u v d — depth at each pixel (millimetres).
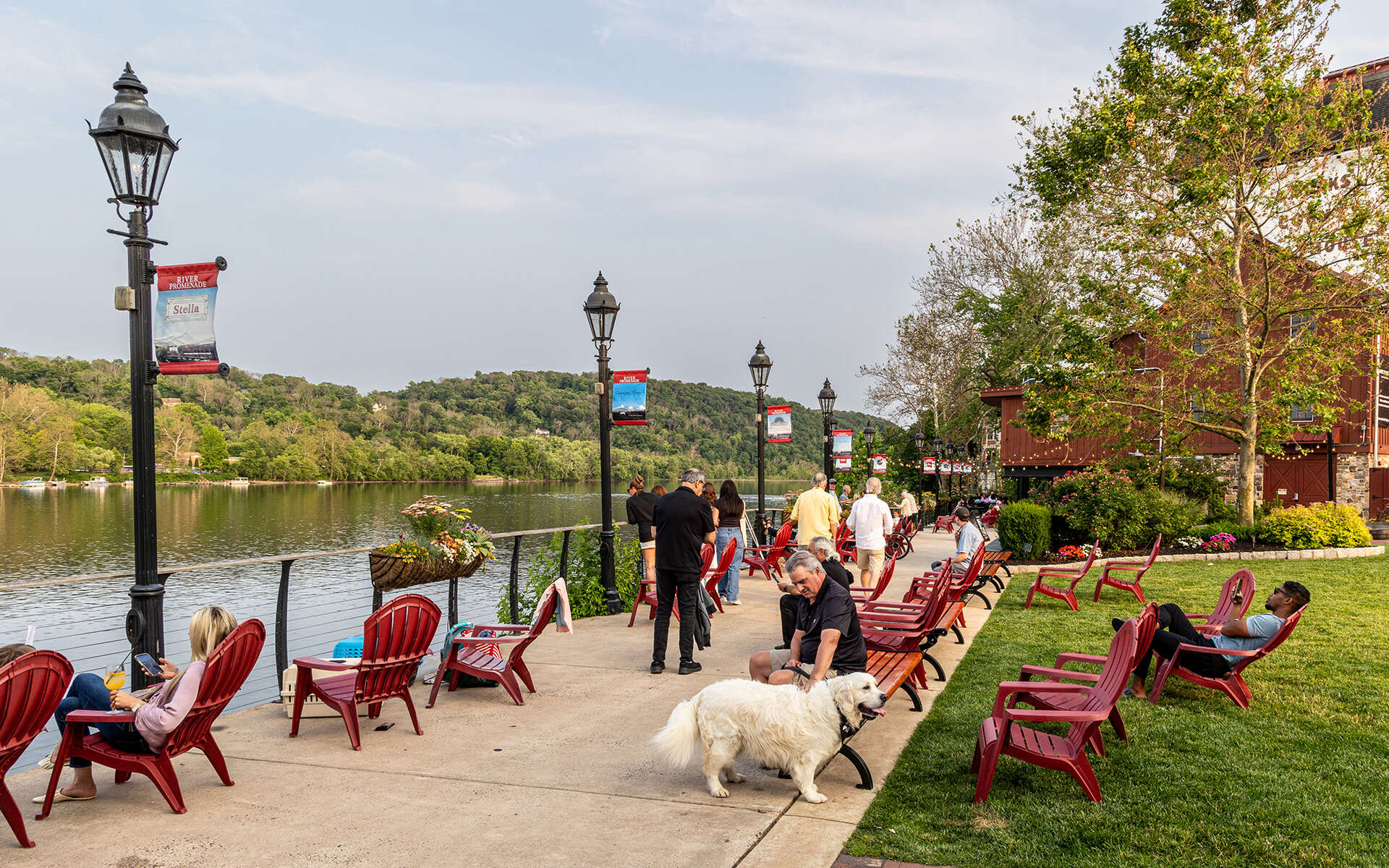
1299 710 6051
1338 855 3756
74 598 25109
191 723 4418
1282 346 18047
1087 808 4301
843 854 3834
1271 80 16625
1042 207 20766
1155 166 18609
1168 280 18188
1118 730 5352
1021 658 7855
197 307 5887
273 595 23078
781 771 4832
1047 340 37531
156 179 5965
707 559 10336
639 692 6805
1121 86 18922
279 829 4090
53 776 4246
